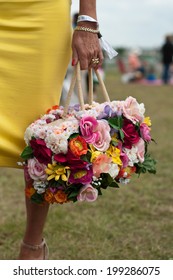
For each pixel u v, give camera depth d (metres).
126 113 2.38
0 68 2.40
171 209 4.02
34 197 2.40
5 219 3.71
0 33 2.40
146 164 2.48
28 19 2.39
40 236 2.69
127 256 3.19
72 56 2.44
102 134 2.30
